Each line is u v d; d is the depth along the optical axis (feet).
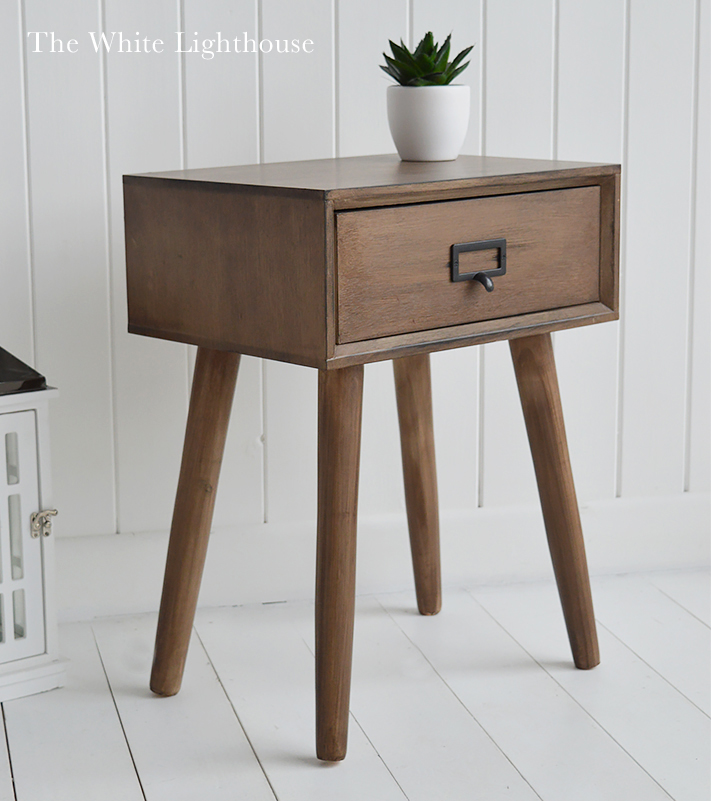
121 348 4.46
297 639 4.38
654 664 4.13
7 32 4.10
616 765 3.42
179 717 3.73
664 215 4.96
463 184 3.22
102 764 3.43
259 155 4.48
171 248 3.47
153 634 4.43
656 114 4.87
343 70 4.50
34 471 3.79
